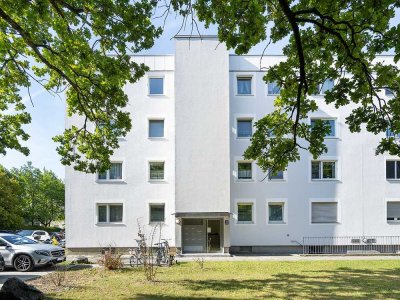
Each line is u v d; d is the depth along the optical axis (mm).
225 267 17906
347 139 27219
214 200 25125
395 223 26844
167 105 27141
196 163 25328
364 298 10812
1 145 14914
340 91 10203
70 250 25922
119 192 26391
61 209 75250
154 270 16359
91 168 14789
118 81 11961
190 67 25891
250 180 26672
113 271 16016
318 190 26812
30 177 72875
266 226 26422
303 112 11984
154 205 26609
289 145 12664
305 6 8953
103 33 10320
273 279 14141
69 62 12258
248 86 27484
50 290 11641
